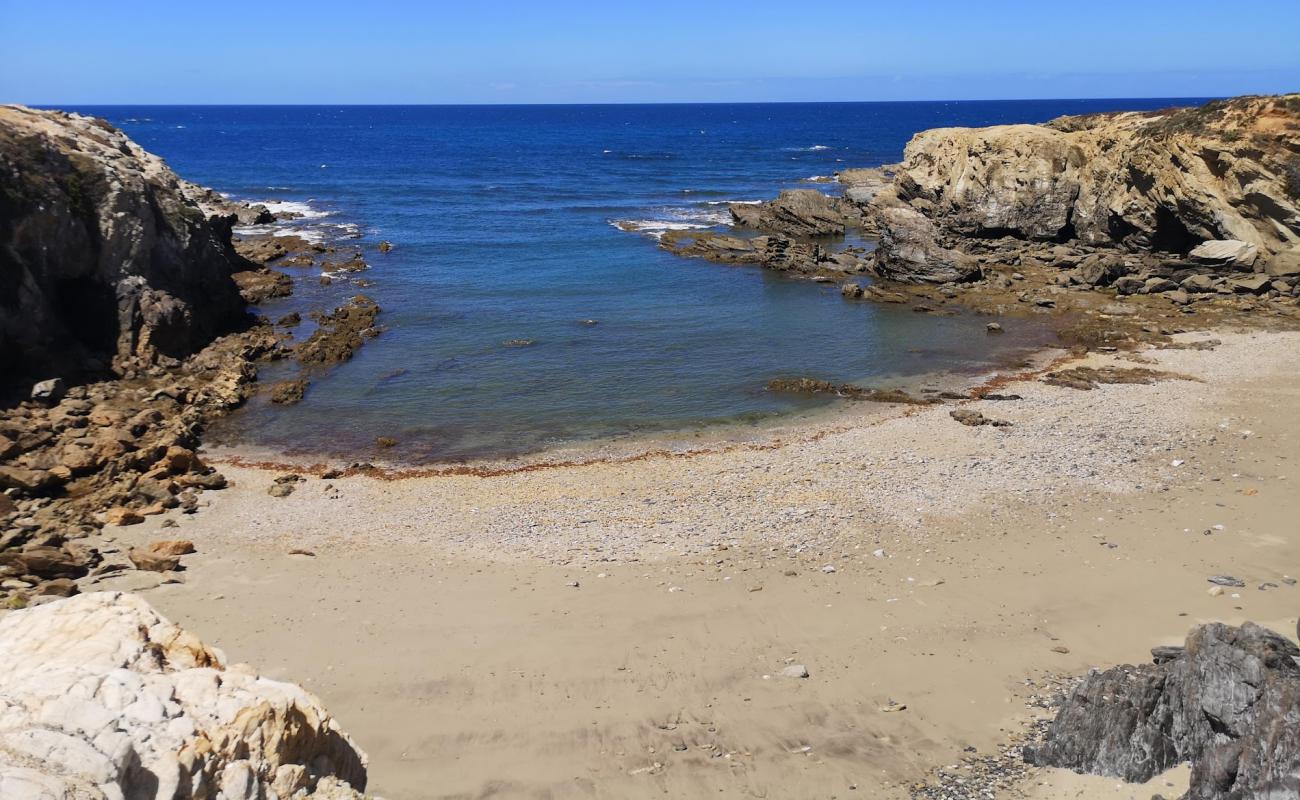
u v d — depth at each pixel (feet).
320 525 87.15
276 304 175.42
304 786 30.66
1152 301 169.68
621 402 125.08
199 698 30.30
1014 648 61.72
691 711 56.54
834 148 591.37
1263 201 171.12
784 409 121.90
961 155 244.42
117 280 133.49
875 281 199.93
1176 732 47.93
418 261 219.00
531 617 68.23
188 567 78.02
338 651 63.93
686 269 214.90
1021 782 48.24
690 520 85.92
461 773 51.55
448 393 128.16
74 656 30.50
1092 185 215.72
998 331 156.87
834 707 56.29
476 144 630.74
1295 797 37.58
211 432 113.29
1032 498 87.71
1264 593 66.74
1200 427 105.60
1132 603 66.54
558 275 206.59
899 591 70.38
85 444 101.14
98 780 24.82
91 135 149.07
